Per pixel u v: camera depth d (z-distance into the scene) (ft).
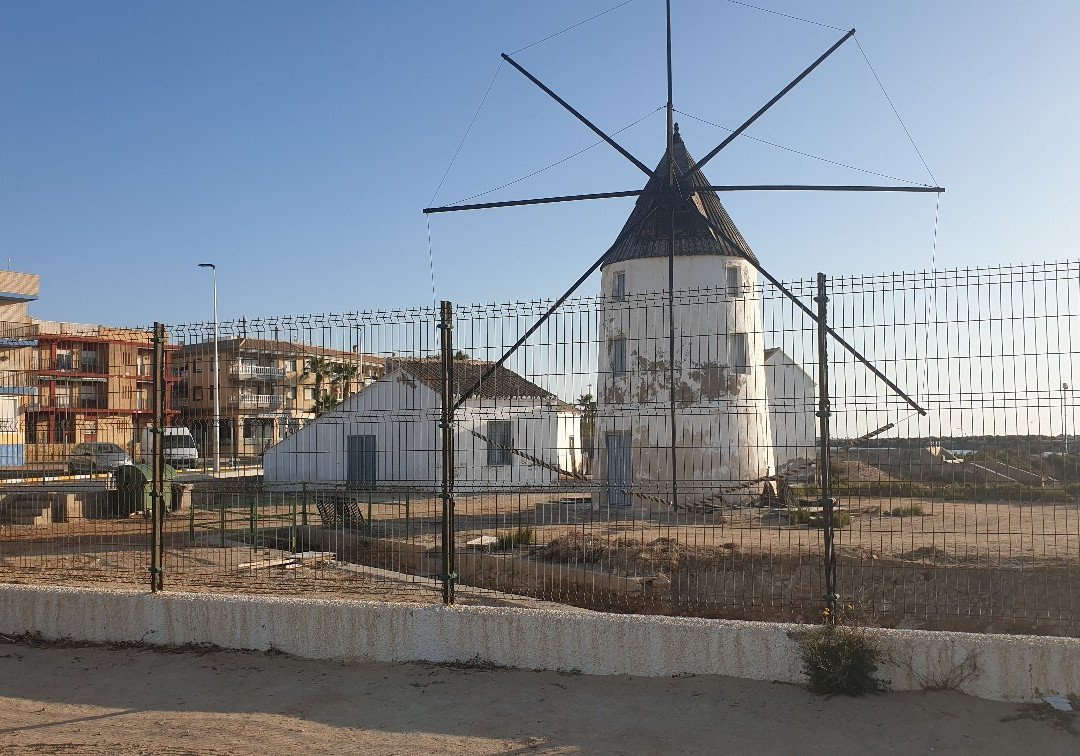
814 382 26.81
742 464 61.72
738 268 86.89
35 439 42.45
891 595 41.73
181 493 76.48
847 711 21.83
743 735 20.66
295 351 40.52
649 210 70.74
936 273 24.34
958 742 19.97
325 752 20.20
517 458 67.10
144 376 40.68
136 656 28.09
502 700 23.35
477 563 52.39
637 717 21.91
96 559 47.98
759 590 44.11
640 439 55.83
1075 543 49.65
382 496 84.02
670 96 69.41
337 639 27.50
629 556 49.26
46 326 66.08
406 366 42.19
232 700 23.95
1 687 25.40
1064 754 19.27
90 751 20.49
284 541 60.23
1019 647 22.26
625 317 35.70
